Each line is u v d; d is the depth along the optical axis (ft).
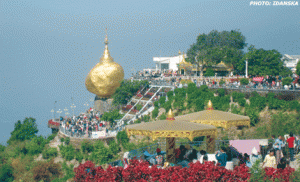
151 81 436.35
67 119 399.85
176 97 330.34
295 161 122.93
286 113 248.32
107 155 278.46
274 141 134.72
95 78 447.01
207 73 465.06
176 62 581.94
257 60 401.70
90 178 98.43
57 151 315.99
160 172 94.27
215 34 543.39
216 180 90.12
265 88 301.84
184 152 121.80
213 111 134.41
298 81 311.27
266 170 91.09
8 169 273.75
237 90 306.55
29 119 397.80
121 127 344.49
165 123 112.98
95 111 458.50
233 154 123.54
